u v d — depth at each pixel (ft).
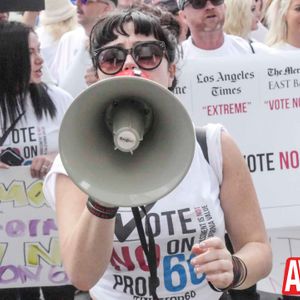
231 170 7.23
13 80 11.81
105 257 6.28
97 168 5.78
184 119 5.73
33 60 11.92
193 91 12.50
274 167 12.53
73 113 5.65
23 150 11.98
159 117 5.89
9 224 12.05
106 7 13.65
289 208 12.53
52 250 12.10
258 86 12.52
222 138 7.26
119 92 5.67
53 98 12.14
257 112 12.52
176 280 7.14
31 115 11.98
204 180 7.13
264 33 16.72
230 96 12.52
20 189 11.96
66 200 6.94
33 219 12.03
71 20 16.10
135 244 6.98
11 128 11.95
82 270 6.34
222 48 13.57
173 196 7.01
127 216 6.97
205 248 6.23
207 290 7.26
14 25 11.89
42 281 12.18
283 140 12.53
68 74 13.43
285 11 13.88
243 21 15.14
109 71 7.12
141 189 5.72
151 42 7.09
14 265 12.16
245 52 13.76
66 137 5.67
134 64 7.07
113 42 7.15
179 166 5.74
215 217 7.08
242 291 12.18
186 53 13.57
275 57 12.44
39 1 12.21
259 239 7.22
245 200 7.24
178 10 13.93
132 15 7.15
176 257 7.12
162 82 7.23
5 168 11.91
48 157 11.93
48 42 15.88
